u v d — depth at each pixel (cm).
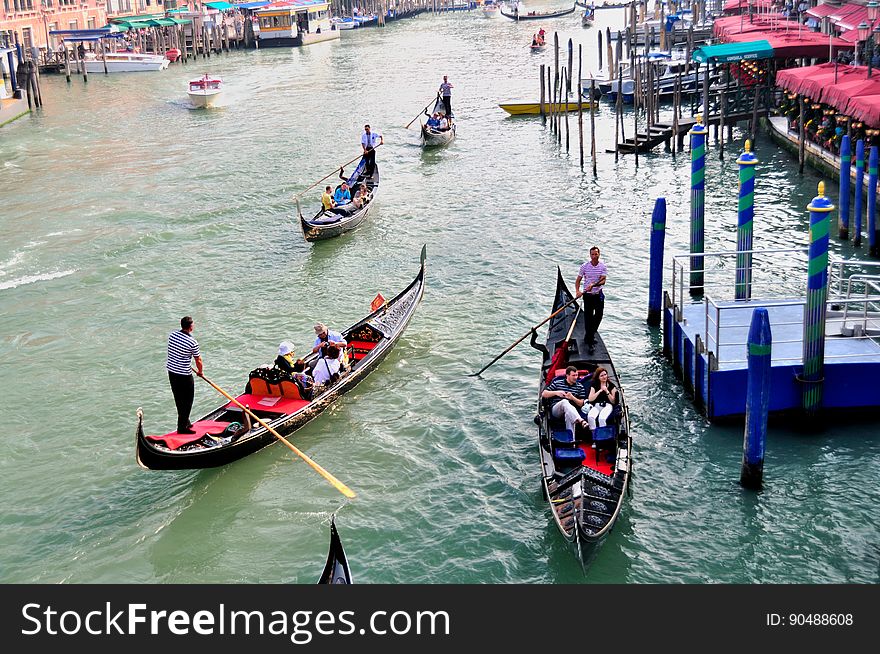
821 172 2986
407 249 2617
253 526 1396
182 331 1497
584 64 6431
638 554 1275
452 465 1520
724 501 1372
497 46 7944
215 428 1555
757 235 2541
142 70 7175
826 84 2678
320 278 2420
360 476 1505
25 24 7225
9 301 2353
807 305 1464
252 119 4841
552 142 3953
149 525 1410
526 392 1744
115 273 2527
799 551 1265
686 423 1578
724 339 1656
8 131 4772
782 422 1547
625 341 1903
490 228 2777
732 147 3562
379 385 1798
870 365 1503
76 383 1891
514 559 1285
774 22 4216
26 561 1338
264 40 8731
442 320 2095
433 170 3559
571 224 2772
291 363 1694
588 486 1285
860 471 1415
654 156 3597
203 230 2881
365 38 9406
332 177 3488
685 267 2298
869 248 2298
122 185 3484
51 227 2969
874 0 2998
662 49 5625
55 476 1555
